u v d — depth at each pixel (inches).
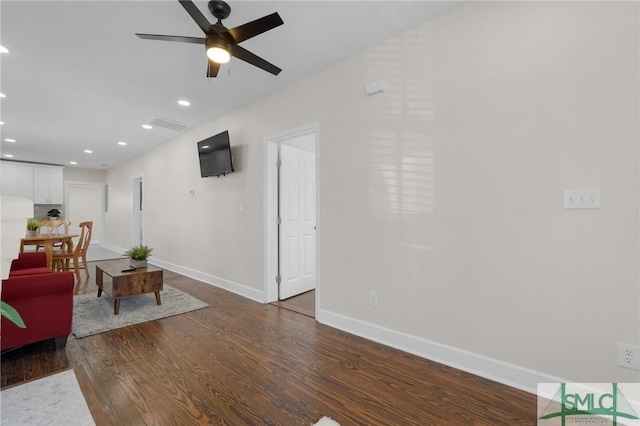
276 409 62.1
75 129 183.3
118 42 93.4
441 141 82.5
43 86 123.9
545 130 66.7
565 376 64.4
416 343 86.7
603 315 60.4
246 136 147.0
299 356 85.3
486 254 74.8
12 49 96.7
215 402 64.2
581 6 62.5
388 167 93.4
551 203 66.0
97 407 62.0
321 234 112.3
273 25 71.9
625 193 58.2
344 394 67.4
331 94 108.9
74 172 323.3
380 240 95.2
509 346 71.4
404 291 89.6
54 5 76.5
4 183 272.2
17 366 78.2
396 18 83.8
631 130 57.6
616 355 59.2
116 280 117.8
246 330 104.2
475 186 76.6
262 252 138.7
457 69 79.6
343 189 105.1
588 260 61.9
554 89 65.6
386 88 93.5
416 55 87.3
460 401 64.9
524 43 69.3
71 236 179.8
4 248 56.9
